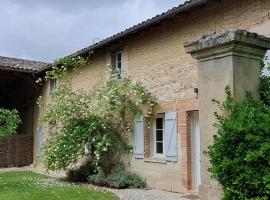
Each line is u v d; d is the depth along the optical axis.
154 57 10.96
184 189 9.53
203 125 4.64
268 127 4.01
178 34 10.15
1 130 11.11
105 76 13.16
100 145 11.60
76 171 12.44
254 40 4.46
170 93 10.27
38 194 8.91
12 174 14.51
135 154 11.32
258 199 3.88
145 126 11.09
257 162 3.95
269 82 4.70
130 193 9.59
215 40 4.47
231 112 4.31
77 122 12.40
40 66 18.75
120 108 11.69
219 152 4.23
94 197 8.70
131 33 11.10
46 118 12.93
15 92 21.11
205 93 4.64
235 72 4.38
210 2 8.88
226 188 4.18
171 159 10.00
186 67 9.77
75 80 15.14
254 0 8.12
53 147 12.26
